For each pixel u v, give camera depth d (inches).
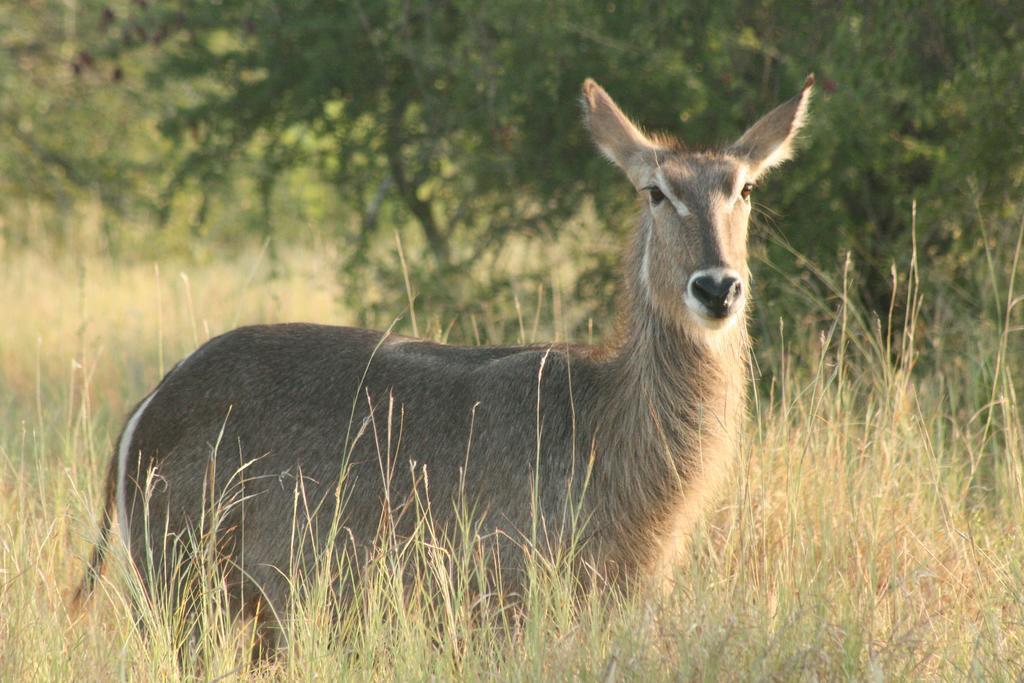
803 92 631.8
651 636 537.0
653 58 1014.4
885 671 516.7
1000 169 936.3
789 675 505.4
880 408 757.3
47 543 655.1
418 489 587.5
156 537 613.3
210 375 627.2
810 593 577.9
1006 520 693.9
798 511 665.0
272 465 603.8
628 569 586.9
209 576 593.0
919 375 949.2
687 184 587.5
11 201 1909.4
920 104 971.3
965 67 970.1
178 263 1747.0
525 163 1128.8
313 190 1841.8
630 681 510.9
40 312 1355.8
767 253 1005.8
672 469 582.2
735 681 509.4
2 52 1750.7
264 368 623.2
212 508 563.5
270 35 1247.5
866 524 645.3
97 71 1545.3
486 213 1172.5
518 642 545.3
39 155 1887.3
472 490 582.2
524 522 575.8
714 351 589.6
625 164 627.2
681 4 995.9
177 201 1721.2
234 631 604.4
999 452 788.0
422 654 539.2
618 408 582.9
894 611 574.2
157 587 612.1
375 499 591.8
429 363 616.7
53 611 577.3
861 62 942.4
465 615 550.9
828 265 1010.1
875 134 987.3
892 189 1062.4
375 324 1141.7
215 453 590.6
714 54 1047.0
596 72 1078.4
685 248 579.2
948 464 749.9
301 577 598.2
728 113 1035.3
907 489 716.0
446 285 1110.4
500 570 573.6
